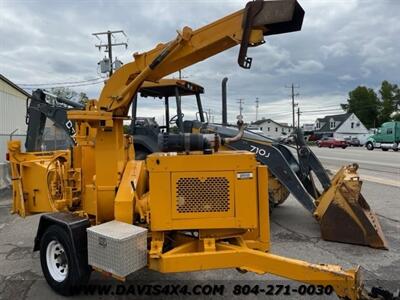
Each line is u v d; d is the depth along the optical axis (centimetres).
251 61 381
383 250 568
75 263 406
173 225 380
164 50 409
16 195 552
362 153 3234
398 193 1059
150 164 380
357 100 8962
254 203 381
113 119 440
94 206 448
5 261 541
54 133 971
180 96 813
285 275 352
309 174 750
